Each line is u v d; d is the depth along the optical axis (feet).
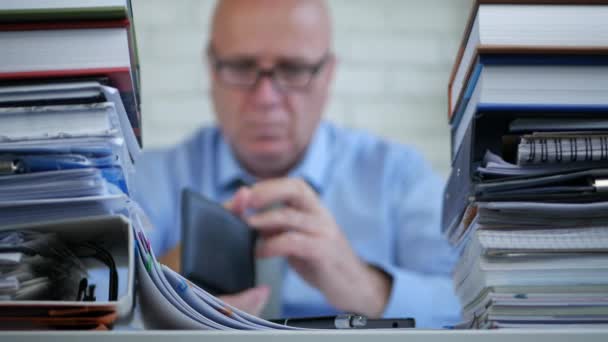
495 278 2.39
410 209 7.51
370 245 7.37
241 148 7.11
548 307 2.36
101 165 2.37
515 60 2.44
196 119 8.52
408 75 8.95
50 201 2.30
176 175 7.55
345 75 8.89
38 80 2.40
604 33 2.47
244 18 6.81
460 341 2.17
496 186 2.44
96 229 2.34
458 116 2.85
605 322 2.35
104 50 2.41
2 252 2.28
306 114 6.98
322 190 7.46
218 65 6.91
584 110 2.44
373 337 2.17
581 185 2.46
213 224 3.88
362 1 9.10
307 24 6.82
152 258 2.27
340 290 5.25
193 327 2.37
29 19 2.39
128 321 2.28
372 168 7.64
